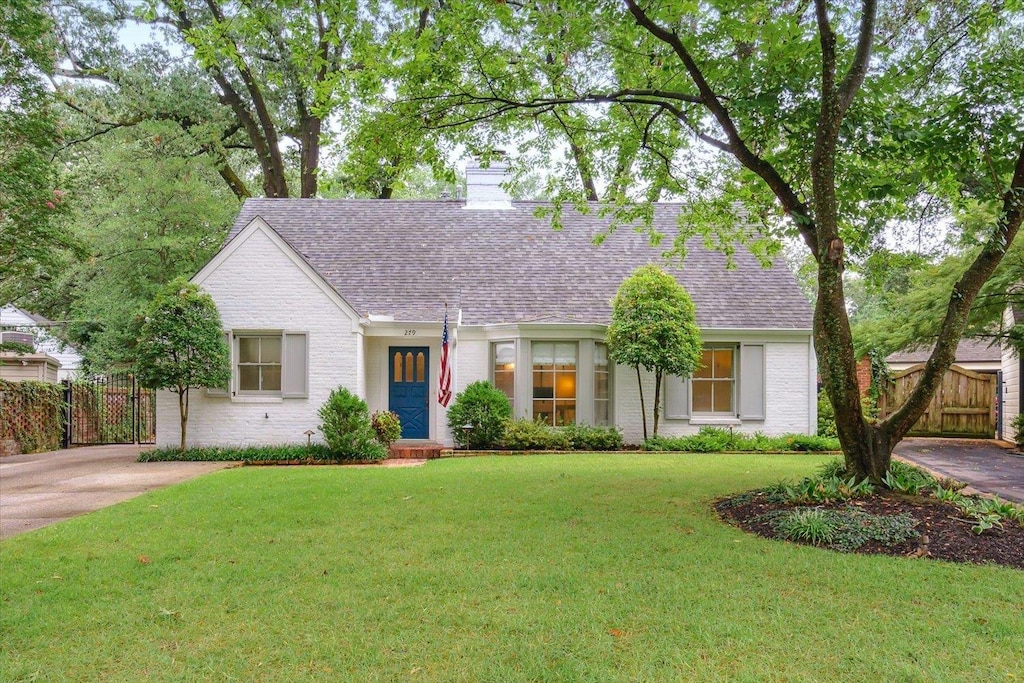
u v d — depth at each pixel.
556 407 14.95
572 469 11.20
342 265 16.58
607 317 15.52
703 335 15.46
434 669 3.66
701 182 11.07
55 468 12.25
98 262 22.02
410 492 8.92
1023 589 4.90
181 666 3.75
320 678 3.57
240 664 3.75
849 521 6.45
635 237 18.05
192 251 22.67
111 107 23.00
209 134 24.28
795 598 4.73
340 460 13.01
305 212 18.45
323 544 6.20
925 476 8.05
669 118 10.54
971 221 12.34
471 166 18.97
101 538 6.50
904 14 8.97
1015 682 3.47
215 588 4.99
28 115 12.42
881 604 4.62
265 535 6.57
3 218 12.66
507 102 9.38
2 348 17.50
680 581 5.08
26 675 3.65
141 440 18.25
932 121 8.07
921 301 15.69
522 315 15.52
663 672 3.60
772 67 8.30
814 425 15.54
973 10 8.68
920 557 5.77
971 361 25.80
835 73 8.23
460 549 5.99
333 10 8.30
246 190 28.38
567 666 3.65
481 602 4.65
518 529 6.73
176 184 21.52
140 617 4.45
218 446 13.86
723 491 8.85
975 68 7.97
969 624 4.23
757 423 15.56
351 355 14.09
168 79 23.14
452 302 15.73
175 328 12.73
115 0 21.73
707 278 16.83
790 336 15.62
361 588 4.96
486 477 10.27
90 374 24.33
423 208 18.84
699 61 8.93
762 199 10.63
